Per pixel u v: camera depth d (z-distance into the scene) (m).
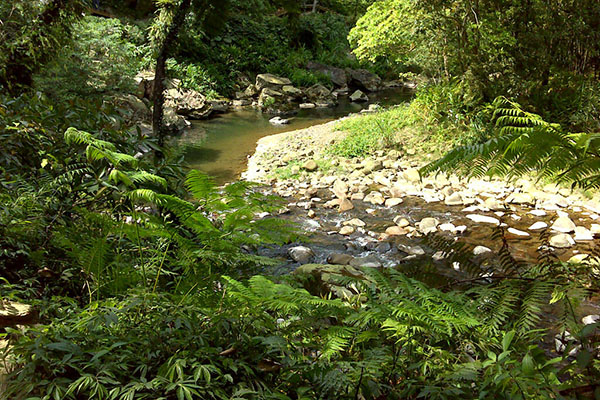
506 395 1.47
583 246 6.02
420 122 10.69
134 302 1.86
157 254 2.63
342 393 1.67
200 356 1.68
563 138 1.64
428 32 10.25
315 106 17.95
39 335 1.69
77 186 2.95
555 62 10.09
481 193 8.11
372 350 1.79
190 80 16.50
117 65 11.64
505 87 9.48
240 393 1.55
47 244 2.77
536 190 8.00
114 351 1.74
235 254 2.42
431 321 1.67
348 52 24.36
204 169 9.70
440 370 1.70
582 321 3.87
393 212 7.41
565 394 1.38
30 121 3.42
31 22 6.07
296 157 10.16
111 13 17.61
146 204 3.19
